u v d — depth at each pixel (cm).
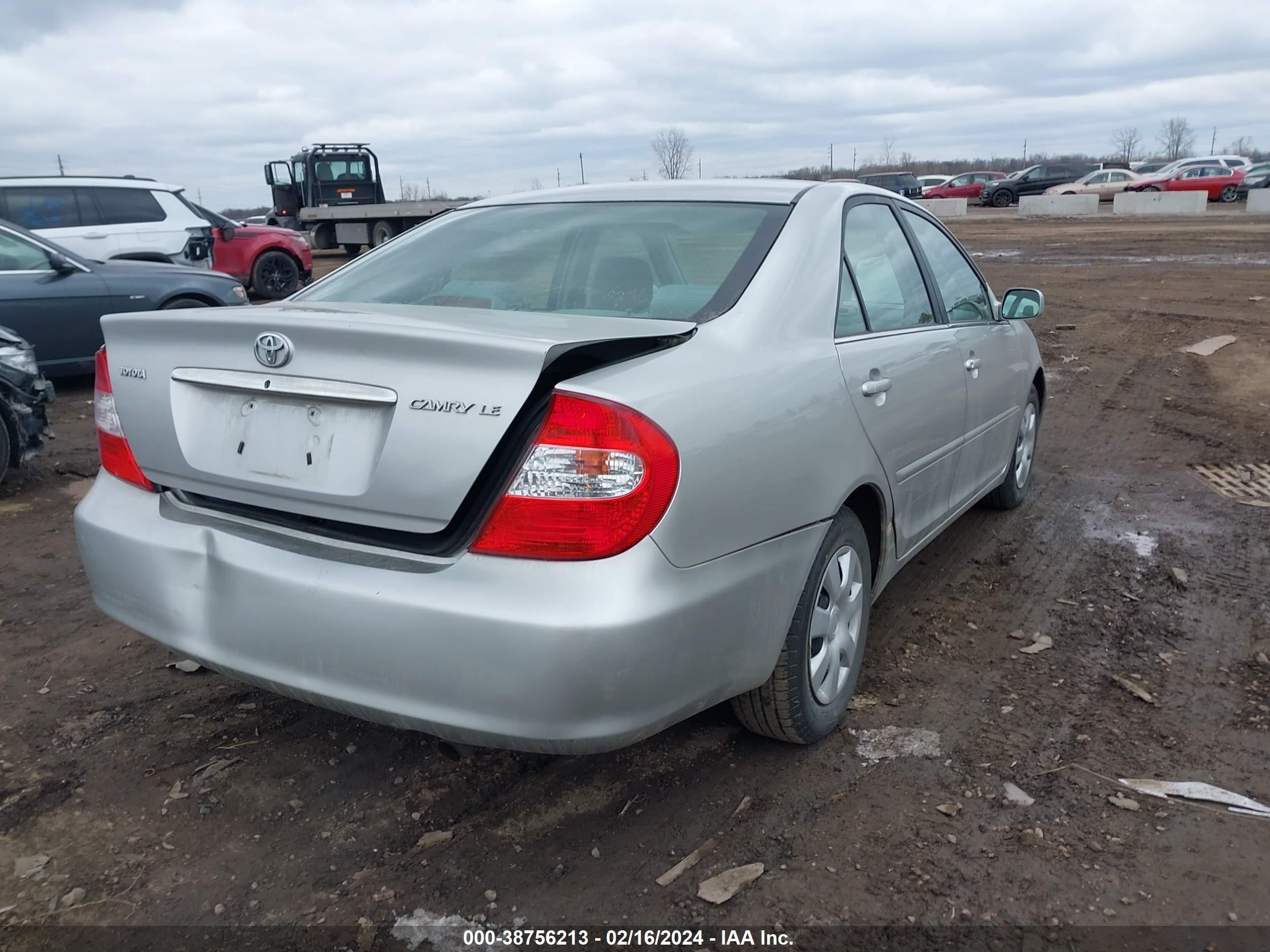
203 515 252
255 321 232
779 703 270
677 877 239
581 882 238
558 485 205
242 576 234
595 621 203
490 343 205
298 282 1641
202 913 229
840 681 296
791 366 260
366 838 255
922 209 408
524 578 206
